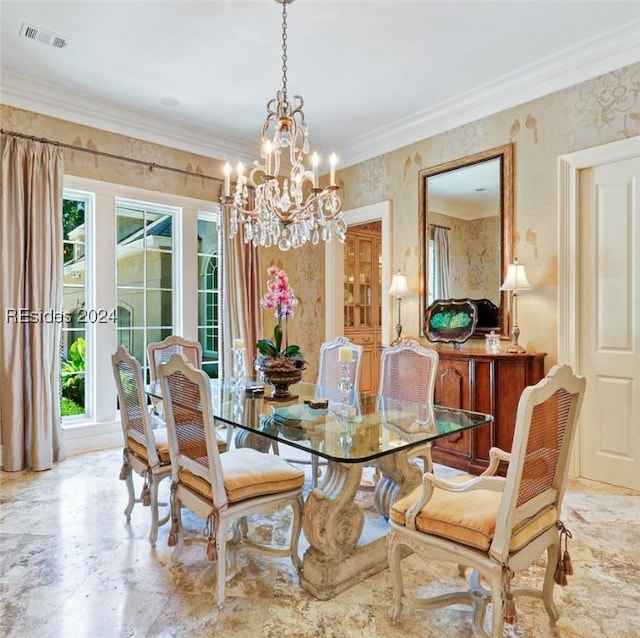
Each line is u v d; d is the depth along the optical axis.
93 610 1.83
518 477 1.46
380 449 1.93
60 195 3.69
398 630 1.73
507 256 3.62
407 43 3.02
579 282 3.29
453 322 3.95
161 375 2.13
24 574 2.08
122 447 4.07
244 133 4.55
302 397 2.97
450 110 3.94
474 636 1.69
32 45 3.04
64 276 3.94
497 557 1.47
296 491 2.10
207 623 1.76
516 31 2.90
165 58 3.20
